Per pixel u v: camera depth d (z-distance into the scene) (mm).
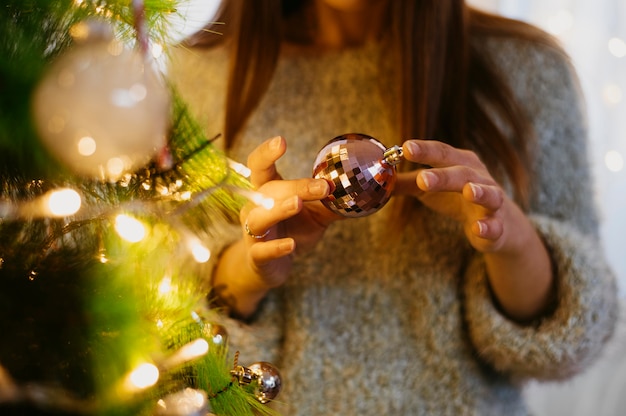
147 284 579
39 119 451
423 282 972
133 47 502
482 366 966
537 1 1757
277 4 1041
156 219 571
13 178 517
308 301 989
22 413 489
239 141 1062
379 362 972
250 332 922
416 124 975
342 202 622
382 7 1062
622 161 1626
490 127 1006
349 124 1055
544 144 1045
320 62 1080
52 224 535
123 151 460
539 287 896
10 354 481
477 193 681
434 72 981
